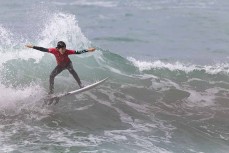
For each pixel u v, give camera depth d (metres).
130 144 38.19
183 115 45.66
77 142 37.94
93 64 57.69
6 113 42.47
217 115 46.06
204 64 69.12
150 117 44.56
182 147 38.50
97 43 82.25
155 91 51.78
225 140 40.59
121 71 57.03
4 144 36.62
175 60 71.69
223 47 81.00
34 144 37.00
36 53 57.25
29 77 51.28
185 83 55.25
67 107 45.03
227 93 52.62
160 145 38.44
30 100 45.22
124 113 45.09
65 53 44.28
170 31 93.56
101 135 39.75
